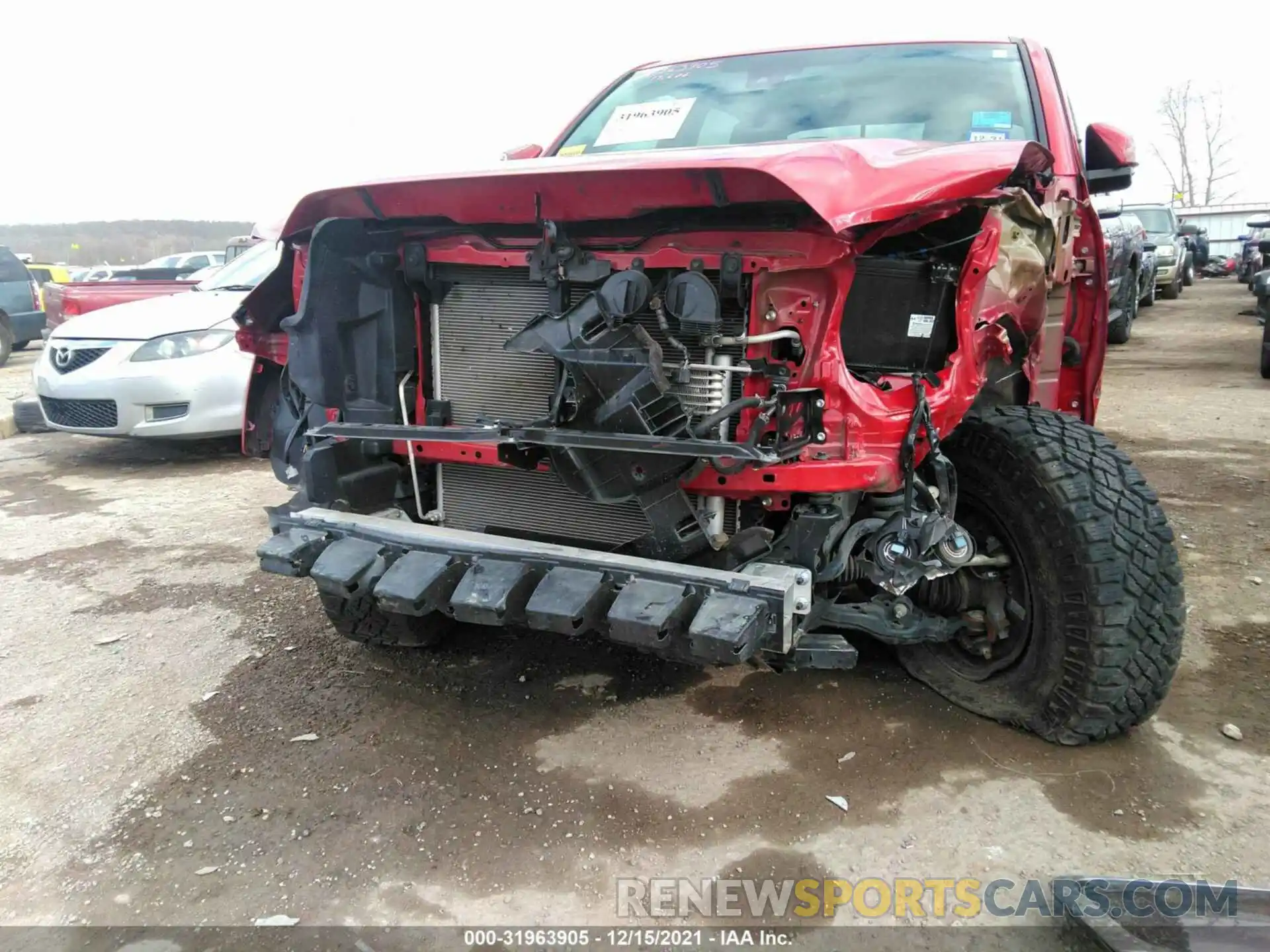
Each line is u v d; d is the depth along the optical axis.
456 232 2.72
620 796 2.58
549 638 3.60
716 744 2.83
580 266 2.49
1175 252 20.19
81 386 6.39
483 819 2.50
